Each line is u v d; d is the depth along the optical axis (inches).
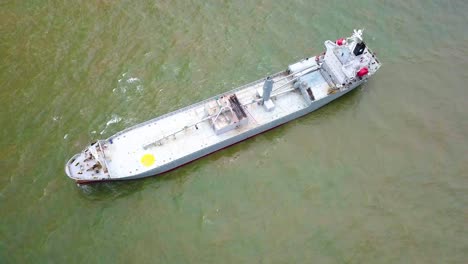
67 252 1900.8
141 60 2511.1
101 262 1886.1
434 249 1979.6
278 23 2728.8
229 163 2234.3
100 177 2021.4
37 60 2474.2
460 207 2108.8
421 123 2397.9
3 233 1920.5
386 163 2246.6
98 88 2389.3
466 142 2332.7
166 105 2364.7
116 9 2723.9
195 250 1936.5
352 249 1968.5
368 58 2449.6
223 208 2066.9
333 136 2343.8
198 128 2256.4
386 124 2394.2
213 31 2662.4
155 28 2650.1
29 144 2175.2
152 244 1945.1
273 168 2217.0
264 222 2028.8
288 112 2368.4
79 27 2625.5
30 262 1862.7
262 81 2454.5
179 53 2556.6
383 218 2066.9
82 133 2231.8
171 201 2082.9
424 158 2268.7
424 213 2087.8
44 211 1995.6
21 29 2600.9
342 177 2192.4
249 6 2790.4
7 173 2079.2
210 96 2423.7
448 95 2509.8
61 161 2132.1
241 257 1924.2
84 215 2010.3
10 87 2362.2
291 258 1929.1
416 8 2856.8
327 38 2687.0
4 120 2246.6
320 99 2369.6
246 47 2618.1
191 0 2795.3
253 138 2336.4
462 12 2859.3
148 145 2169.0
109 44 2564.0
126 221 2009.1
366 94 2509.8
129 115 2314.2
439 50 2684.5
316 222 2041.1
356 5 2847.0
